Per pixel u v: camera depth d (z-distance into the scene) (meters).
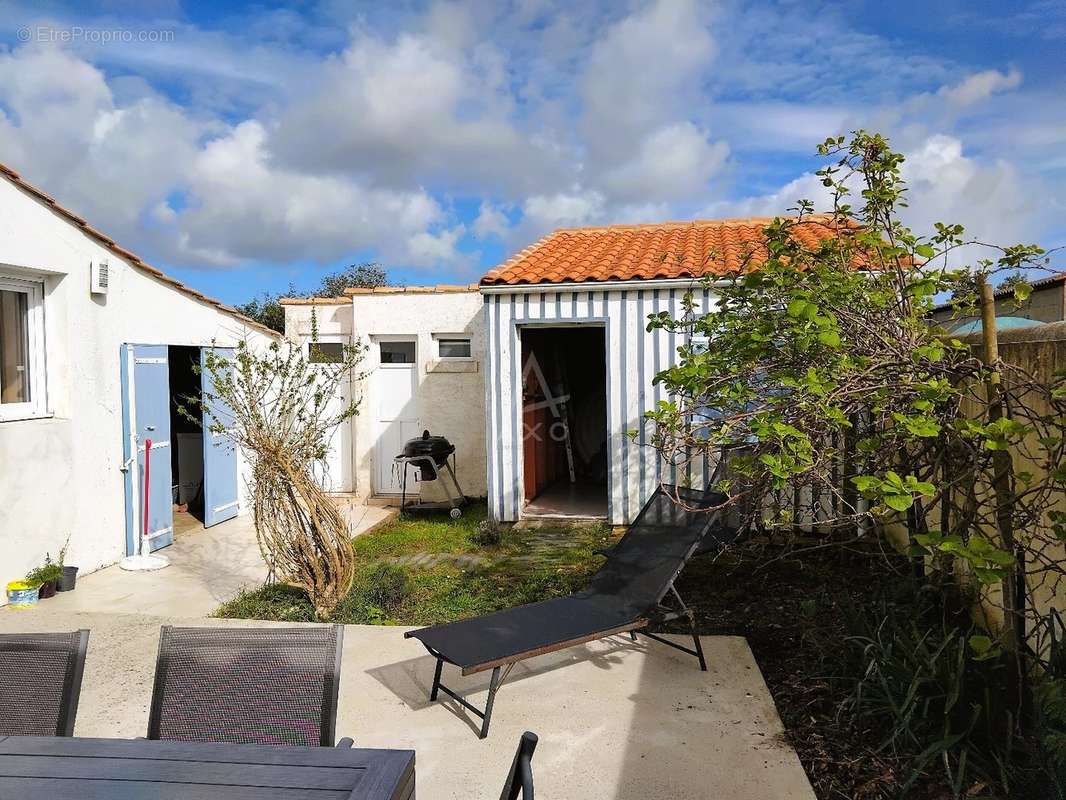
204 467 9.55
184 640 2.64
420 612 6.02
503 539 8.59
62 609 6.21
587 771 3.44
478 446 11.43
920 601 4.66
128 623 5.62
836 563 6.78
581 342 12.98
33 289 6.85
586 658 4.84
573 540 8.63
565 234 12.20
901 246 4.38
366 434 11.59
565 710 4.09
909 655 3.74
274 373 6.38
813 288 4.02
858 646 4.21
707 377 4.22
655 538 5.11
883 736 3.63
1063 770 2.86
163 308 8.57
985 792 3.08
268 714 2.54
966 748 3.28
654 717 3.98
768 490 4.22
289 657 2.61
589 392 12.98
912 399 3.65
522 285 9.02
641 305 8.91
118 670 4.70
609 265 9.44
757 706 4.09
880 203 4.34
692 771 3.43
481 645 3.96
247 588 6.88
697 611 5.80
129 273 7.92
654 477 8.91
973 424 3.07
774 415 3.72
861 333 4.07
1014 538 3.53
